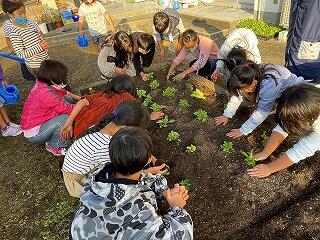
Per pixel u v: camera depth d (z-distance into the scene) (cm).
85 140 295
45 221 336
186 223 215
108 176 205
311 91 260
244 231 280
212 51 549
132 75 558
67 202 356
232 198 311
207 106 459
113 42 514
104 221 192
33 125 406
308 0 392
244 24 946
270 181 319
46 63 389
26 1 1220
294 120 261
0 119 488
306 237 266
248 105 439
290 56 455
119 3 1245
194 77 540
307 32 414
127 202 192
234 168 342
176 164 365
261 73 329
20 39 519
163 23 576
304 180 317
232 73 329
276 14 942
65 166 319
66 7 1189
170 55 748
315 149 288
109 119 286
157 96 506
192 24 1027
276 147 336
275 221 280
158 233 195
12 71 738
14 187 393
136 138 196
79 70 724
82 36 870
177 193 246
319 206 287
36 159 438
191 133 407
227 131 397
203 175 343
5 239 322
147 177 264
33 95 396
